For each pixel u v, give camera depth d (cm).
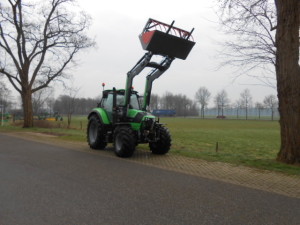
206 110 11744
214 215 429
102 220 403
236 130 2800
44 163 794
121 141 895
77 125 2858
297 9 773
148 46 858
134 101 1060
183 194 527
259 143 1608
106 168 737
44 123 2502
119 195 515
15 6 2102
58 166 755
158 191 543
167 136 952
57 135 1642
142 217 416
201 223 398
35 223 390
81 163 800
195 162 838
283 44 789
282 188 579
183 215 426
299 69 789
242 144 1526
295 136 796
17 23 2148
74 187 561
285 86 795
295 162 795
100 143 1050
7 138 1473
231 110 10994
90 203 471
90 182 599
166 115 10156
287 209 459
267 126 3744
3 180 609
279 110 834
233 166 786
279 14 798
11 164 777
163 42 867
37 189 545
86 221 399
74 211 435
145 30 895
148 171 709
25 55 2225
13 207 450
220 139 1772
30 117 2306
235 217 423
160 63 955
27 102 2284
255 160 863
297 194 540
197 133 2245
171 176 661
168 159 882
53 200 484
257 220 413
